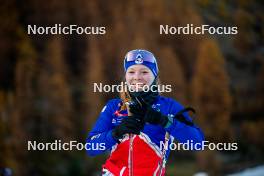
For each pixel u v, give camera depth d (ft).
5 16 453.58
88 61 423.64
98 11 466.29
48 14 468.75
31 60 411.75
